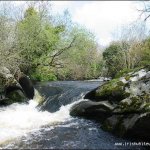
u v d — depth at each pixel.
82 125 13.10
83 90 18.70
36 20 24.31
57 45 27.23
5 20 19.02
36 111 16.48
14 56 18.39
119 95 13.71
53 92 19.52
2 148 10.19
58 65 28.97
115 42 42.09
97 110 13.82
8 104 17.25
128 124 11.45
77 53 29.22
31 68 25.58
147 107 11.35
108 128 12.18
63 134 11.73
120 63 39.12
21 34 21.47
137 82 13.60
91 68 37.41
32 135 11.65
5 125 13.18
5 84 17.52
